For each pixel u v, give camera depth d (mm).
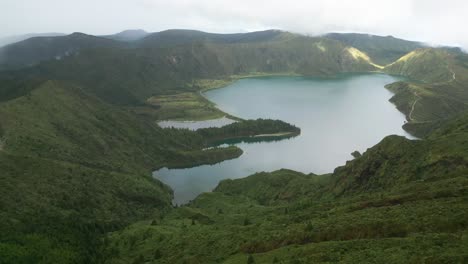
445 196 183875
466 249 122188
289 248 161250
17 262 186000
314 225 180125
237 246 186750
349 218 177250
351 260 131250
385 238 147250
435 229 147500
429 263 116562
